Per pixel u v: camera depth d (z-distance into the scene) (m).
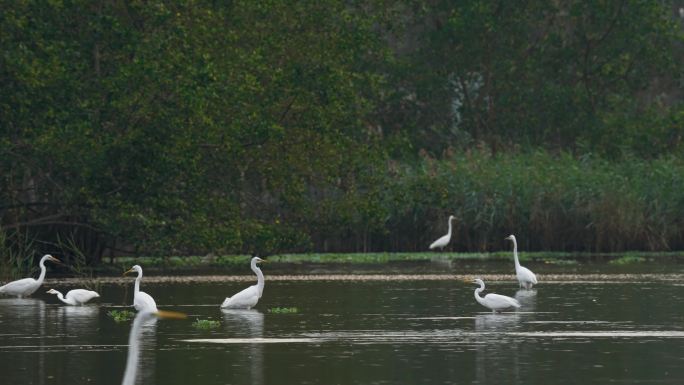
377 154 57.31
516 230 64.75
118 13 52.50
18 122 47.09
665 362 23.61
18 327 29.86
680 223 65.31
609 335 27.92
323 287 42.38
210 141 50.84
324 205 56.75
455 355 24.61
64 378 21.91
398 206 63.00
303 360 23.94
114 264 54.38
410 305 35.38
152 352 25.14
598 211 63.78
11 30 47.19
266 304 35.72
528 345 26.19
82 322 31.02
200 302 36.41
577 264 54.81
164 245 48.25
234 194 56.59
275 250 56.72
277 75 53.22
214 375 22.06
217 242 48.84
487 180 65.19
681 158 71.25
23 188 52.06
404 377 21.83
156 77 47.00
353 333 28.39
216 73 49.47
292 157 54.59
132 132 46.97
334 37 59.09
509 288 41.59
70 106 47.81
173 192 51.00
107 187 48.47
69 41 49.47
